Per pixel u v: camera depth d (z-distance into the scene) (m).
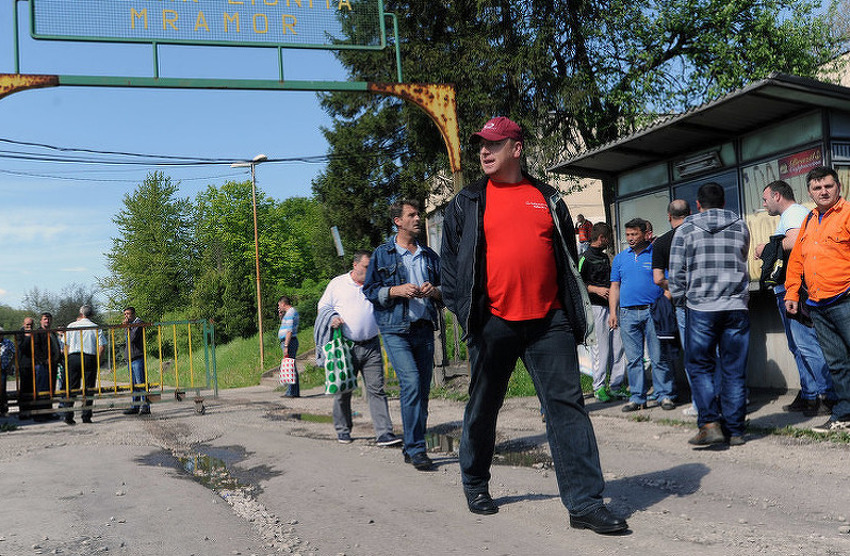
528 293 3.79
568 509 3.74
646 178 10.20
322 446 6.96
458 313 3.95
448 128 12.10
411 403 5.74
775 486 4.41
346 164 26.94
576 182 19.94
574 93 18.66
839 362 5.77
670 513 3.96
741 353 5.68
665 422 6.91
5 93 10.35
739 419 5.64
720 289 5.64
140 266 63.59
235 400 14.02
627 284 7.73
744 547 3.30
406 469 5.61
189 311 48.03
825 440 5.53
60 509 4.47
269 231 65.88
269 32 11.59
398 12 19.86
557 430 3.78
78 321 12.98
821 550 3.22
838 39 22.05
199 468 6.14
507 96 19.14
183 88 11.09
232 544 3.69
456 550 3.47
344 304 6.89
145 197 64.81
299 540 3.74
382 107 24.81
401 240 6.14
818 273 5.72
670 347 7.50
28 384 12.46
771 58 19.19
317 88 11.60
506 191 3.90
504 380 4.00
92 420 11.34
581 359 10.41
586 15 19.33
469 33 19.05
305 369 20.41
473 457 4.12
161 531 3.93
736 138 8.77
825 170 5.66
